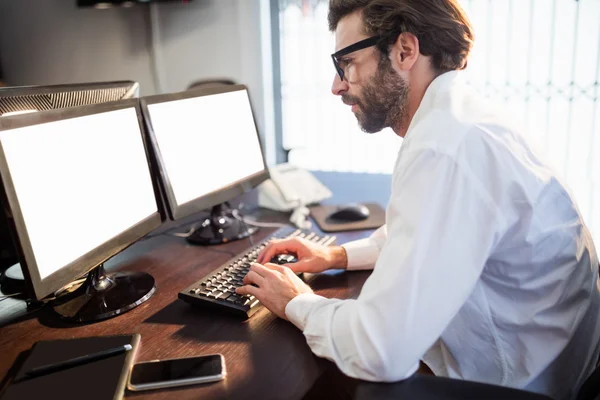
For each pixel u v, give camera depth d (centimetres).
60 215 98
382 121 109
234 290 114
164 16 231
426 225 83
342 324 87
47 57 266
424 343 82
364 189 225
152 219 130
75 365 88
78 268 101
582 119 185
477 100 99
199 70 231
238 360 92
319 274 130
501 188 87
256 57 218
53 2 255
